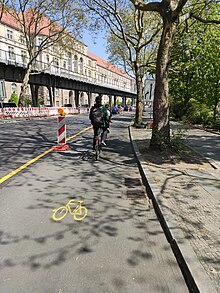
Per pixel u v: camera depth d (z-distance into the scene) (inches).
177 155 331.9
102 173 265.0
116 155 358.6
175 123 926.4
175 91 1012.5
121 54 1122.7
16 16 1166.3
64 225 149.4
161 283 101.9
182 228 139.5
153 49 1064.2
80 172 265.7
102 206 179.3
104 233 141.3
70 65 2812.5
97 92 2357.3
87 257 118.1
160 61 327.0
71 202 184.7
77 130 671.8
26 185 219.0
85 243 130.4
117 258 118.0
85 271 108.0
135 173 269.1
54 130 639.8
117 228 147.7
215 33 738.8
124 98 3863.2
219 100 727.1
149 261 116.3
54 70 1541.6
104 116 335.0
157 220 159.8
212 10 674.8
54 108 1421.0
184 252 116.1
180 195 190.4
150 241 134.2
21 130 625.0
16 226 146.5
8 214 161.9
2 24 1940.2
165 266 112.9
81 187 218.7
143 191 212.8
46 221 153.9
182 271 109.8
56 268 109.7
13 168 272.7
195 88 802.2
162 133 340.2
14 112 1083.3
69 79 1715.1
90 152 371.6
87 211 170.1
